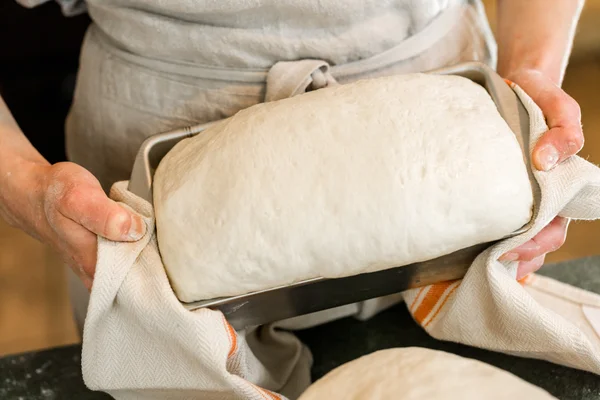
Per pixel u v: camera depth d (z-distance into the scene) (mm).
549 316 485
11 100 1419
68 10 745
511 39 654
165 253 484
